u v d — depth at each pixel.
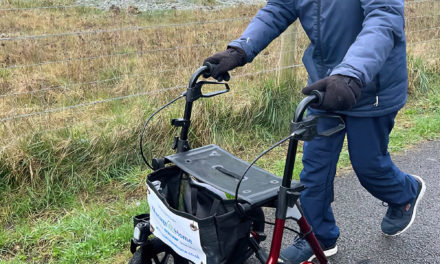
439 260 3.06
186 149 2.42
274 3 2.61
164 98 4.54
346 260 3.05
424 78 6.08
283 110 4.93
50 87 4.88
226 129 4.62
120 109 4.44
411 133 5.08
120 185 3.90
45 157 3.78
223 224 1.97
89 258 3.06
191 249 2.04
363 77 2.03
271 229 3.40
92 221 3.40
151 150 4.19
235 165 2.31
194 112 4.41
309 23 2.51
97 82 4.88
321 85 1.97
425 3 7.66
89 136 4.03
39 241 3.21
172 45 5.77
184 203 2.27
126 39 5.84
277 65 5.29
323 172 2.72
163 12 7.45
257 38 2.52
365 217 3.55
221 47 5.59
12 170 3.63
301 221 2.32
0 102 4.43
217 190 2.26
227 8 7.98
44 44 5.79
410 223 3.12
